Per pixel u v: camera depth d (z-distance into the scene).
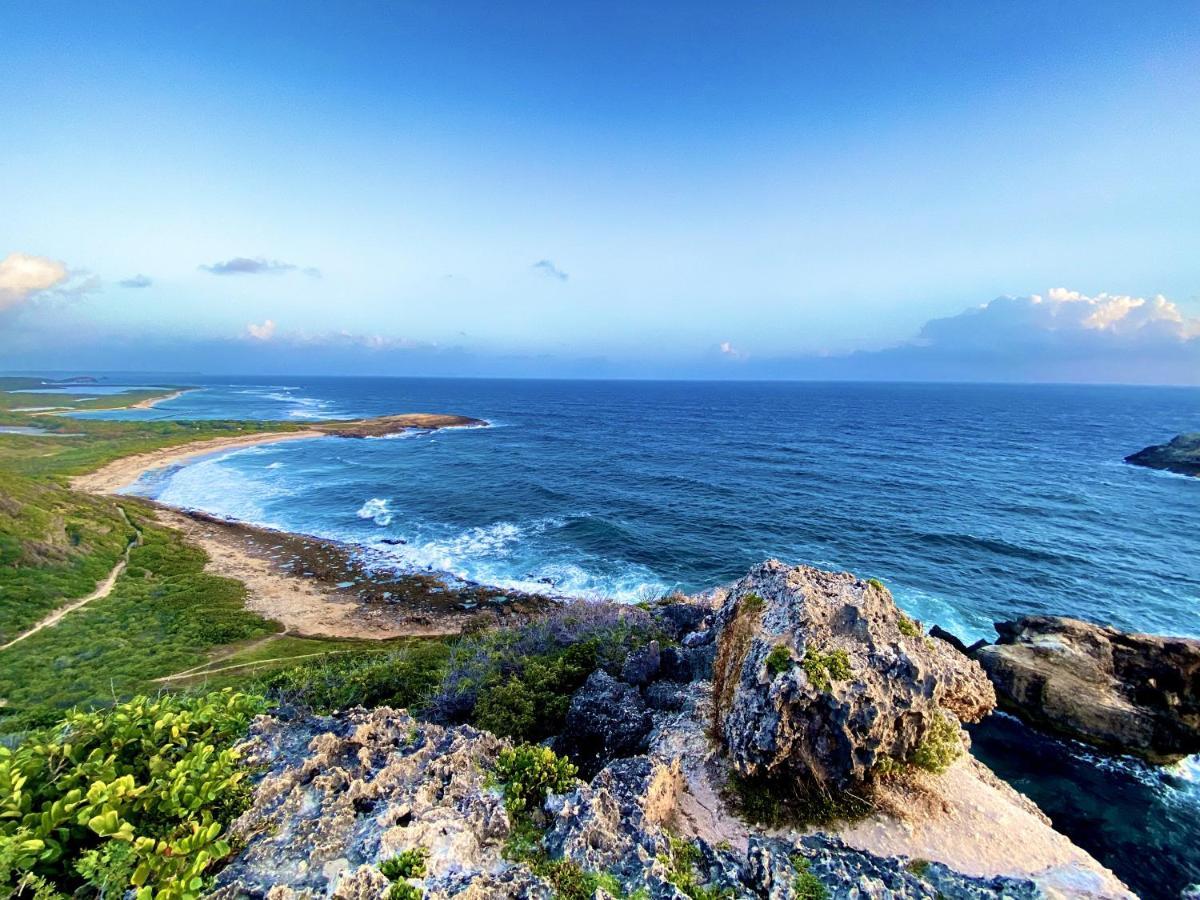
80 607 35.12
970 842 13.23
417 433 133.88
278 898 8.81
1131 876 19.50
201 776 10.89
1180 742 24.52
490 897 9.38
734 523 57.09
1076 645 28.64
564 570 45.97
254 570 45.56
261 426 129.25
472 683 21.25
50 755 10.35
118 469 84.12
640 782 13.25
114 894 8.41
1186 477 78.81
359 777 12.52
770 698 14.24
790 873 11.24
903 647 15.44
